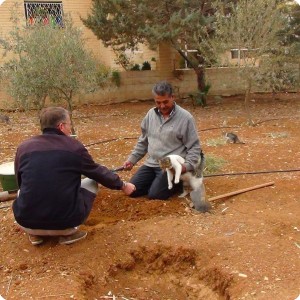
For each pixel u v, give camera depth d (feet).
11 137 32.55
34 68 27.32
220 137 29.94
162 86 16.75
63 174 13.52
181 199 17.76
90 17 45.96
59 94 29.68
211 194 18.43
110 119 41.91
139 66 56.39
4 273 13.26
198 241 14.48
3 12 47.88
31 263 13.69
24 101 28.27
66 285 12.41
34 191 13.38
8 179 18.66
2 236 15.49
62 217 13.66
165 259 14.16
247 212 16.55
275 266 12.89
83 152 13.84
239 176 20.72
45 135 13.96
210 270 13.24
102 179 14.29
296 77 46.55
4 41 30.55
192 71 54.80
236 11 34.76
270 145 26.91
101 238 14.85
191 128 17.19
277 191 18.49
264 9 33.55
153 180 18.43
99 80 36.01
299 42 44.80
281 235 14.75
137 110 47.37
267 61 35.12
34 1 50.44
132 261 14.10
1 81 33.73
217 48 35.47
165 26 43.29
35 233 14.25
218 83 55.57
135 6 44.04
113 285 13.41
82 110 47.39
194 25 42.70
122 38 46.32
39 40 27.94
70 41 28.45
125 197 17.97
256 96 54.90
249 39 33.53
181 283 13.75
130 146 28.25
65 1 52.01
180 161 16.46
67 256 13.92
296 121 36.35
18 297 11.98
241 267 12.96
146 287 13.73
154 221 16.02
